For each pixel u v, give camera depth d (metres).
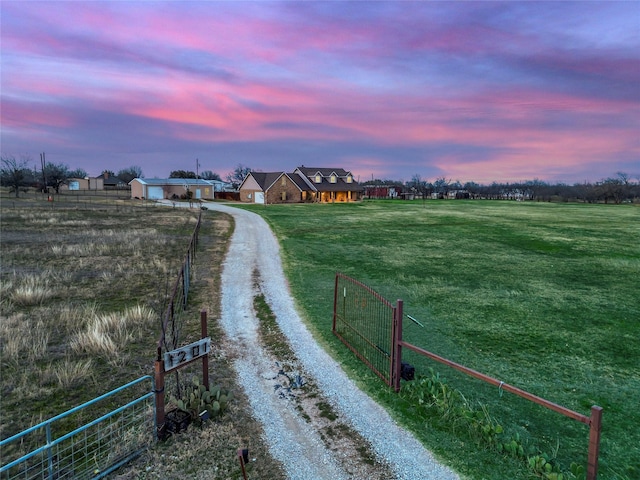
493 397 7.09
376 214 42.28
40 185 76.50
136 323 9.88
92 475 4.88
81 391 6.89
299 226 30.42
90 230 25.72
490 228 31.41
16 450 5.39
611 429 6.25
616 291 14.19
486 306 12.28
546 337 9.95
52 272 14.91
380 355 8.46
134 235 23.56
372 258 19.16
